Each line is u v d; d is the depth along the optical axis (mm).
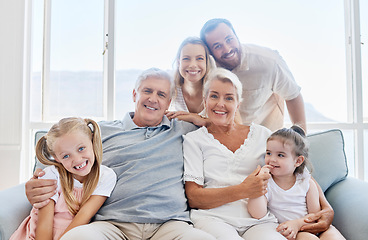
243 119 1811
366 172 2027
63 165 1262
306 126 1874
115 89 1954
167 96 1584
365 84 2012
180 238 1158
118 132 1543
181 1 1969
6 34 1848
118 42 1962
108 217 1275
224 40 1775
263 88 1819
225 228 1246
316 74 1993
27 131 1876
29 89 1883
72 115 1939
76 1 1952
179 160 1486
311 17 1989
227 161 1461
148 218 1274
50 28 1934
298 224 1299
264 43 1974
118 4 1965
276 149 1375
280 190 1388
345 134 1996
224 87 1548
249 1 1967
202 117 1665
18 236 1187
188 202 1442
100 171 1345
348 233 1288
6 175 1823
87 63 1949
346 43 2000
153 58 1969
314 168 1559
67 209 1255
